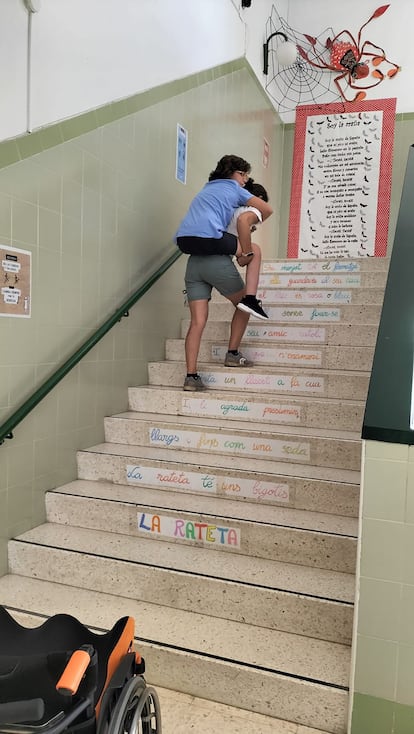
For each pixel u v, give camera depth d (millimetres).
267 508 2506
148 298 3615
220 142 4809
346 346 3428
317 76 6375
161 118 3697
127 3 3150
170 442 3010
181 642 1959
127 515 2525
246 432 2834
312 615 2000
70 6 2623
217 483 2635
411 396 1616
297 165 6555
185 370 3520
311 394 3186
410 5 5988
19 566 2424
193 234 3168
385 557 1580
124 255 3311
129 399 3395
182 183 4090
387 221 6254
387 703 1623
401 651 1591
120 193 3223
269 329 3703
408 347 1772
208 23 4383
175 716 1804
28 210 2428
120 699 1270
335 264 4402
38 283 2525
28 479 2533
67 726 1113
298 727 1774
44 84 2480
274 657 1889
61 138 2623
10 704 1035
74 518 2623
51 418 2676
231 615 2109
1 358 2318
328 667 1839
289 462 2760
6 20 2223
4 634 1433
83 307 2904
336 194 6418
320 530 2248
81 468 2910
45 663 1191
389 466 1554
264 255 6242
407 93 6082
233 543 2357
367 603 1611
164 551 2365
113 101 3084
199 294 3297
